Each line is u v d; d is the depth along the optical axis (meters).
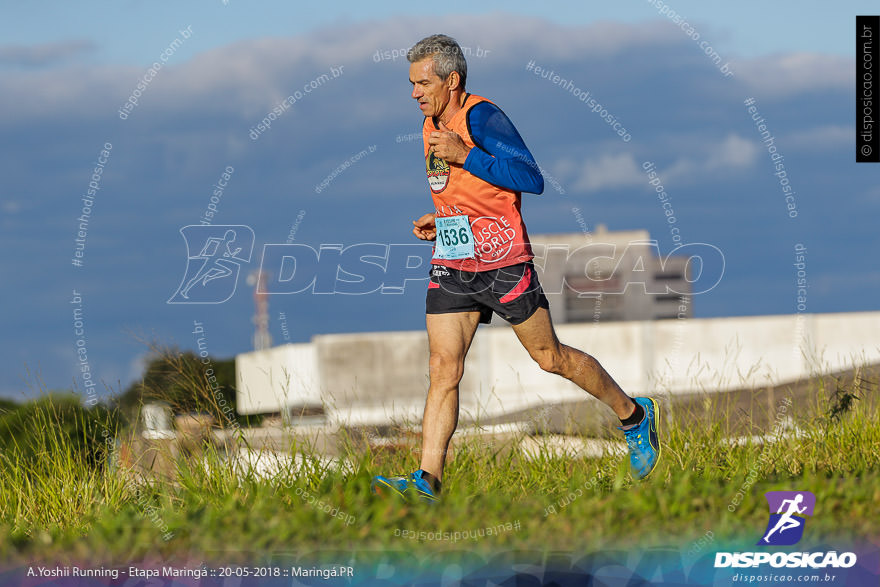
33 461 11.07
